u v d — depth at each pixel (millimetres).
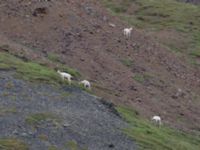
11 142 55312
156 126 83062
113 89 91188
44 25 101000
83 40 103250
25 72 77375
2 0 101688
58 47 96875
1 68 76062
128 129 71688
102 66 97875
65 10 109750
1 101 64750
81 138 62250
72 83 80750
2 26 95812
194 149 79188
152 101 95625
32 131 59188
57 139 59562
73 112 69312
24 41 94125
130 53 110375
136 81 99875
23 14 100875
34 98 69250
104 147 62531
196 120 97875
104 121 70625
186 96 106750
